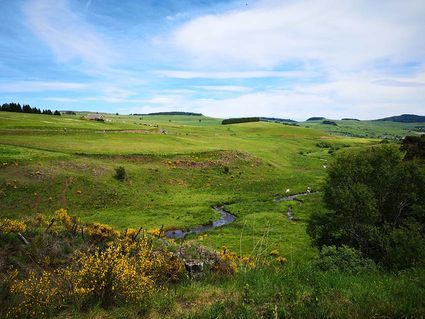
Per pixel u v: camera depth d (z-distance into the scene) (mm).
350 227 33125
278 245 36156
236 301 6992
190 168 76312
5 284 7086
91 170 59156
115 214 47406
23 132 83438
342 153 40375
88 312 6797
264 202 59219
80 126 110000
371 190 34531
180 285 8797
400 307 6102
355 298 6824
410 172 34688
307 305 6414
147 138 101312
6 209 42938
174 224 45094
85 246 9820
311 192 69250
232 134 165000
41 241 9219
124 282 7406
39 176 51812
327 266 20000
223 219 49906
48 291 7090
